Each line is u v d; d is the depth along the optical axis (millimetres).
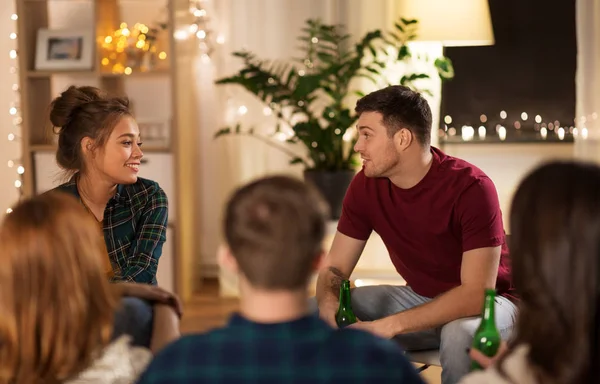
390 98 2285
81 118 2297
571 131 4574
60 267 1234
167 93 4602
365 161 2326
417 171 2295
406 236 2361
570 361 1081
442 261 2340
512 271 1165
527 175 1147
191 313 4082
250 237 1112
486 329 1687
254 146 4496
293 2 4430
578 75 4270
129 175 2328
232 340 1138
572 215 1080
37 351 1246
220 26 4520
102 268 1307
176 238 4121
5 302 1228
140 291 1619
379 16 4375
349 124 4059
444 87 4637
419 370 2398
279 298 1133
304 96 4027
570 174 1111
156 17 4438
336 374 1127
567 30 4562
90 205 2361
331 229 4082
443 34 3920
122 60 4281
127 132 2312
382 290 2469
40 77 4203
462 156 4621
